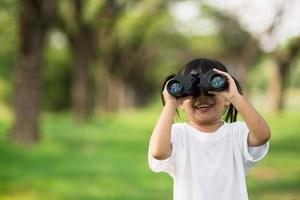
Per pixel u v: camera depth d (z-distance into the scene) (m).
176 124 3.61
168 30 45.12
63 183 10.98
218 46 48.44
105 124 27.27
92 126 25.72
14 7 22.42
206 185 3.47
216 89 3.34
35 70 16.42
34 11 15.98
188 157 3.51
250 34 36.59
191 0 33.53
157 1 32.94
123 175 12.29
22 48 16.33
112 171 12.73
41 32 16.34
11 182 10.82
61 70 44.47
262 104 57.28
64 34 26.36
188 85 3.34
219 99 3.49
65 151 15.66
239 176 3.48
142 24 35.78
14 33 25.47
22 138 16.28
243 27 36.91
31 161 13.43
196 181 3.47
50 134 20.03
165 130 3.38
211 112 3.50
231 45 38.16
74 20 25.64
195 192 3.48
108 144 18.58
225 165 3.49
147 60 50.22
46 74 44.06
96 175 12.09
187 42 49.22
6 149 14.80
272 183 11.66
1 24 25.09
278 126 26.19
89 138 20.05
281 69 34.34
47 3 16.08
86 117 27.48
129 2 29.67
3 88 40.69
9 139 16.36
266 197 10.21
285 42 31.81
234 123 3.58
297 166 14.22
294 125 26.41
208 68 3.58
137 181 11.67
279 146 18.64
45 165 13.01
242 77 34.59
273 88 34.59
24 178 11.20
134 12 34.34
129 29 36.06
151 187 11.11
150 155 3.50
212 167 3.48
